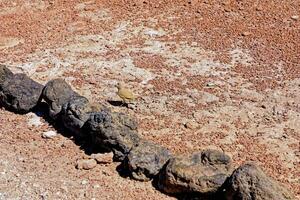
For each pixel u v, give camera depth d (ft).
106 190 16.69
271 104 19.19
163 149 17.01
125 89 19.22
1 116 19.10
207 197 16.30
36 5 24.63
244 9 23.61
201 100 19.35
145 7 23.97
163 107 19.13
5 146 18.06
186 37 22.18
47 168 17.33
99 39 22.27
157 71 20.57
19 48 22.08
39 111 19.20
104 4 24.32
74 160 17.53
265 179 15.76
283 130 18.33
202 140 18.03
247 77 20.25
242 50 21.47
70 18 23.61
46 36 22.66
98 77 20.42
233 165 17.16
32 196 16.62
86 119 17.95
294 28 22.50
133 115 18.88
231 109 19.01
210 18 23.17
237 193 15.78
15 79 19.25
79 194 16.61
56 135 18.34
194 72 20.51
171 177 16.31
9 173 17.22
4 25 23.47
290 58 21.02
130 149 17.21
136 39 22.21
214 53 21.35
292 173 17.07
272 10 23.50
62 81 18.90
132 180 16.88
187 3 24.06
